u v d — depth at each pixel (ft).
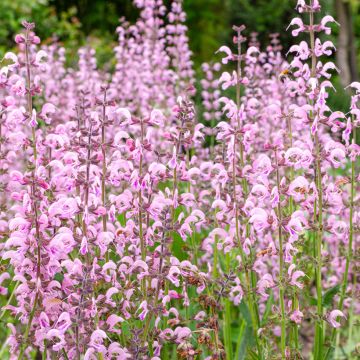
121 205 17.33
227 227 21.22
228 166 19.81
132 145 16.20
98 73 36.14
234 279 17.75
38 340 15.88
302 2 18.25
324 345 18.71
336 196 18.61
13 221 15.10
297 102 28.25
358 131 31.24
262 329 18.22
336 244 25.02
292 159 17.62
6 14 61.62
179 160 17.17
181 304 23.29
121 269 16.97
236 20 75.82
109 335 17.78
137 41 37.09
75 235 15.12
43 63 18.85
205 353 19.34
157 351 16.90
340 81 59.77
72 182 15.70
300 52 18.33
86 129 17.60
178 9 35.94
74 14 73.82
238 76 19.85
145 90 33.42
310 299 20.16
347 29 59.98
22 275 15.93
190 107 16.93
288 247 16.92
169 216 16.60
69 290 15.79
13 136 17.71
